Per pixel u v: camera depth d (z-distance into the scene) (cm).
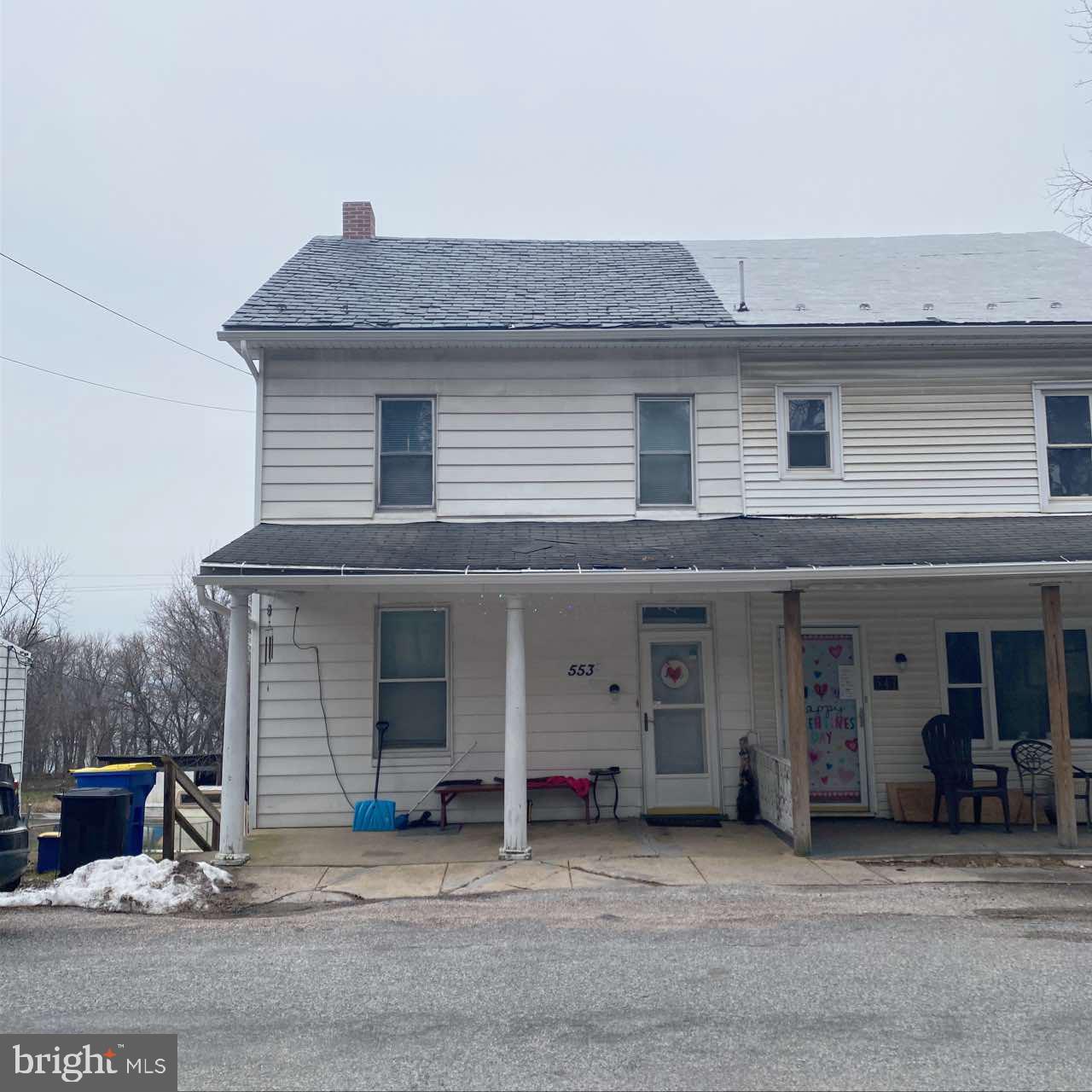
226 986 614
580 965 651
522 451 1210
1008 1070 478
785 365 1230
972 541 1063
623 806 1199
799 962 650
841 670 1240
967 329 1184
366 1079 474
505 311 1237
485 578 959
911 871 927
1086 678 1241
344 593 1199
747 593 1227
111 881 847
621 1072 479
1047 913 780
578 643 1216
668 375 1223
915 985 603
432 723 1200
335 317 1201
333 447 1199
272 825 1167
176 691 3350
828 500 1213
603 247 1571
